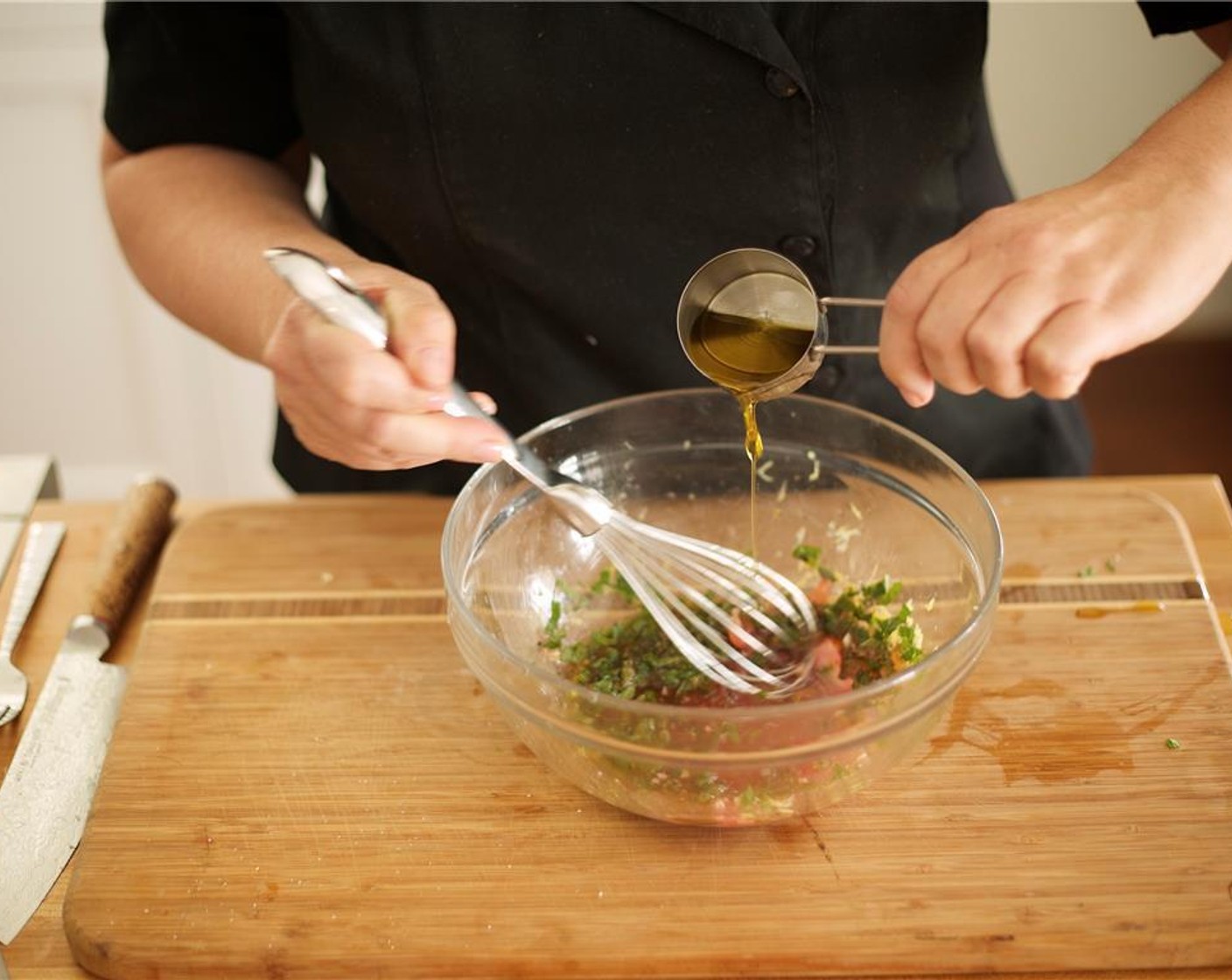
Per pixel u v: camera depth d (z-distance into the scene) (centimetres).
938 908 81
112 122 119
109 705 102
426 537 117
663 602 100
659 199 112
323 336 81
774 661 96
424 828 89
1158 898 81
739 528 110
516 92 107
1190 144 90
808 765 79
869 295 121
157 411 231
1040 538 112
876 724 78
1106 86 199
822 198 112
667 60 105
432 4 104
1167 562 109
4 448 234
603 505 89
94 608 110
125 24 114
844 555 106
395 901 84
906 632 93
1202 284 86
